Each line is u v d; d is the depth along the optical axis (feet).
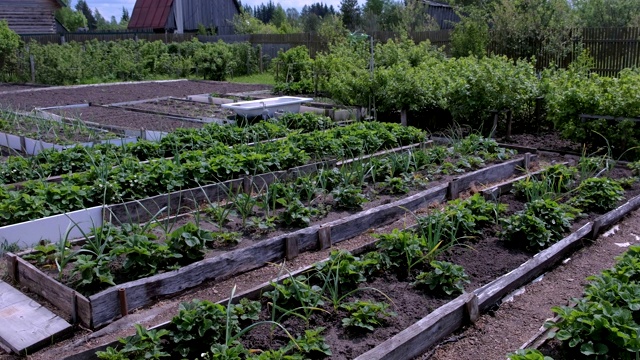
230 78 80.18
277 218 19.06
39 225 17.88
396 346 11.43
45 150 25.41
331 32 77.36
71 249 16.35
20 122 36.22
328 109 41.04
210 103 50.19
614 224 19.98
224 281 15.81
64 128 33.53
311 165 24.62
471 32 54.95
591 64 42.22
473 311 13.38
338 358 11.57
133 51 80.94
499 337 13.01
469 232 18.06
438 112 37.81
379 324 12.84
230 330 11.89
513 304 14.47
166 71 79.97
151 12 118.11
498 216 19.58
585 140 30.01
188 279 14.99
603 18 77.00
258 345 11.94
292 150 25.39
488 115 33.91
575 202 20.57
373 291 14.35
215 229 18.47
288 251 17.13
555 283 15.69
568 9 62.64
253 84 68.44
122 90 61.46
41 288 14.53
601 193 20.68
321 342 11.75
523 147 29.35
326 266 14.38
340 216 19.95
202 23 120.16
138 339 11.43
